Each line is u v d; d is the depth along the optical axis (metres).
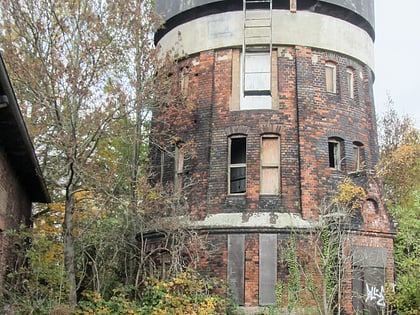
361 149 26.27
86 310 18.72
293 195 24.12
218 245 23.73
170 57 23.88
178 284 21.06
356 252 23.30
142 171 27.19
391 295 22.72
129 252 24.92
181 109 25.02
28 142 14.23
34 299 17.22
